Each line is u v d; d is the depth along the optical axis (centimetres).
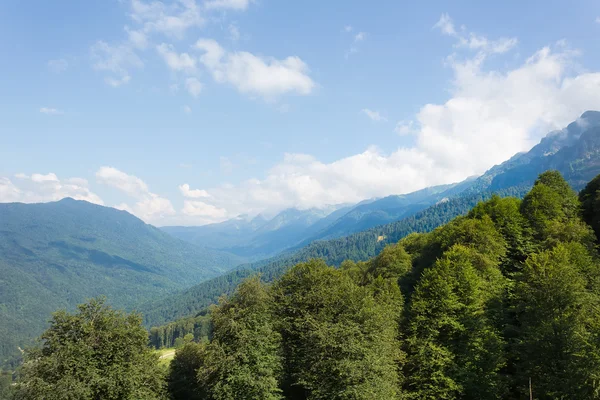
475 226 6988
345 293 4856
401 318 5388
